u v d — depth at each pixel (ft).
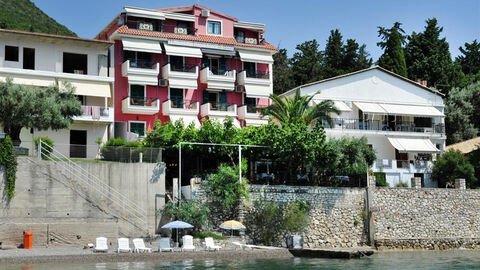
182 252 134.21
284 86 309.42
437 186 215.72
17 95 146.10
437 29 323.98
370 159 182.70
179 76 202.90
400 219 180.24
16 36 176.04
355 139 181.98
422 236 182.09
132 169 151.64
